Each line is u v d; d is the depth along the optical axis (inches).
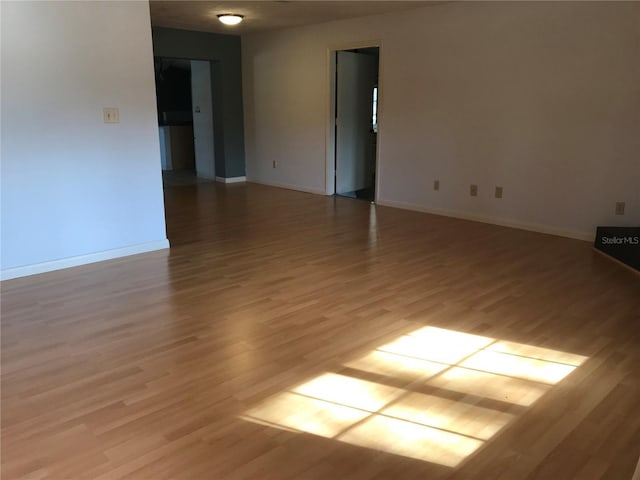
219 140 323.3
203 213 233.5
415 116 230.8
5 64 133.8
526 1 186.2
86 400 85.0
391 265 155.8
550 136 189.3
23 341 106.3
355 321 115.6
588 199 183.5
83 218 155.9
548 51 183.9
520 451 72.4
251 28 280.7
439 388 88.4
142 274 148.4
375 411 81.8
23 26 135.1
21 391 87.7
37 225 146.9
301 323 114.6
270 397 85.8
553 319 116.3
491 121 205.3
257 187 309.7
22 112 138.9
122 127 159.3
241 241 184.7
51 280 143.2
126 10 153.3
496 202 210.4
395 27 229.8
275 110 302.2
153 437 75.5
